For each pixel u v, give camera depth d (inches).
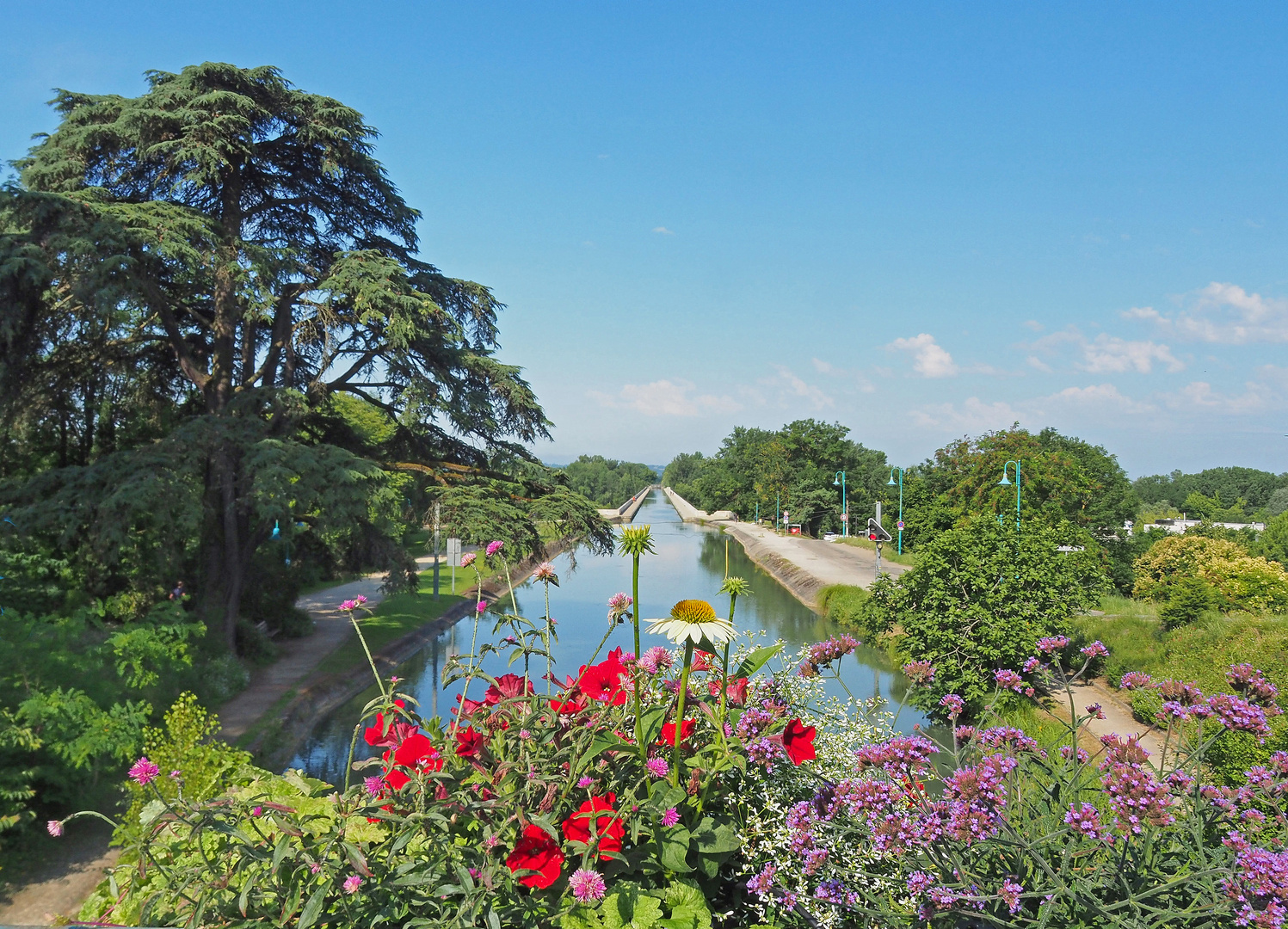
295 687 698.2
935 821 102.1
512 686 113.7
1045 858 106.3
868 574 1600.6
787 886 110.6
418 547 1183.6
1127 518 1926.7
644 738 109.6
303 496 703.7
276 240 872.9
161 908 94.6
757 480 3870.6
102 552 609.6
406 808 95.9
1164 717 128.7
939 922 102.1
